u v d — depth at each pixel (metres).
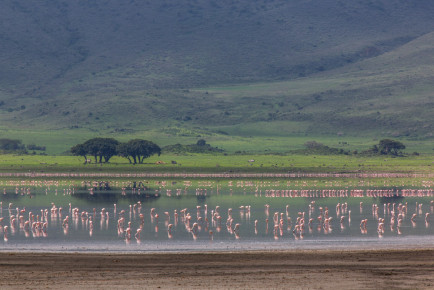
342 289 122.62
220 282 128.12
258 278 131.62
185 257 156.50
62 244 187.38
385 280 129.75
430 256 157.88
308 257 156.38
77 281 128.38
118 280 129.62
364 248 177.00
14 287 122.88
